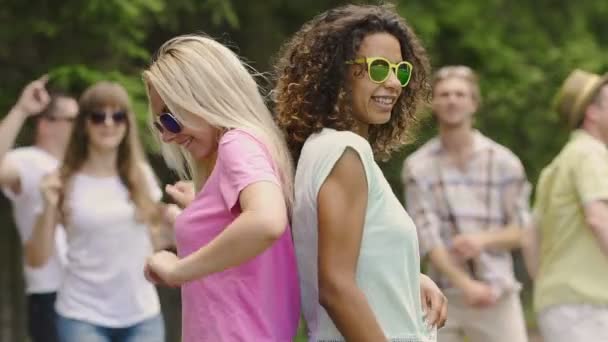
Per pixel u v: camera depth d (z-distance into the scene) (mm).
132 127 9844
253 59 17609
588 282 9023
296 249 5727
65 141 10758
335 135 5609
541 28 18922
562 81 18266
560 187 9148
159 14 15766
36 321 10711
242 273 5582
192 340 5680
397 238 5629
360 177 5527
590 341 8992
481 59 18250
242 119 5652
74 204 9672
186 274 5336
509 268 10555
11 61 15297
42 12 15055
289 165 5711
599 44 19109
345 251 5492
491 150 10586
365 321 5449
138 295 9750
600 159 9016
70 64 14852
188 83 5668
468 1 18344
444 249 10484
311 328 5812
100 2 14797
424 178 10609
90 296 9656
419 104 6281
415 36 6051
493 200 10562
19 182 10562
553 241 9219
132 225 9750
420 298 5977
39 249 9953
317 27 5898
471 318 10516
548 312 9203
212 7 16125
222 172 5520
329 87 5797
